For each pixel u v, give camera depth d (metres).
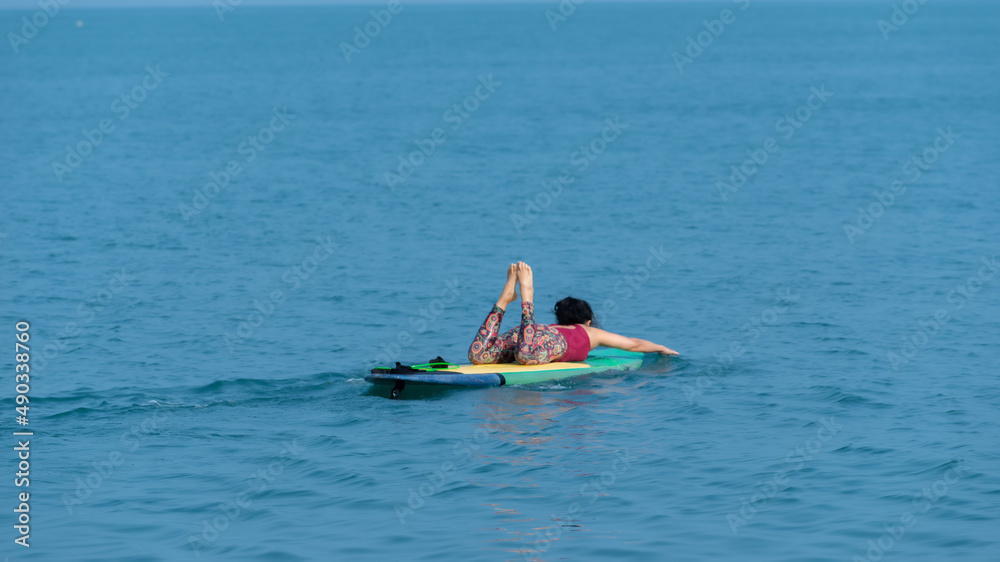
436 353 29.27
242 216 54.62
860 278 38.44
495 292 37.09
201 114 122.00
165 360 28.36
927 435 20.56
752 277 39.03
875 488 17.64
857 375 25.66
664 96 140.38
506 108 124.81
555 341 26.69
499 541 15.70
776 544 15.43
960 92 136.50
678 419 22.19
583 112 118.50
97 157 82.31
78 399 24.17
